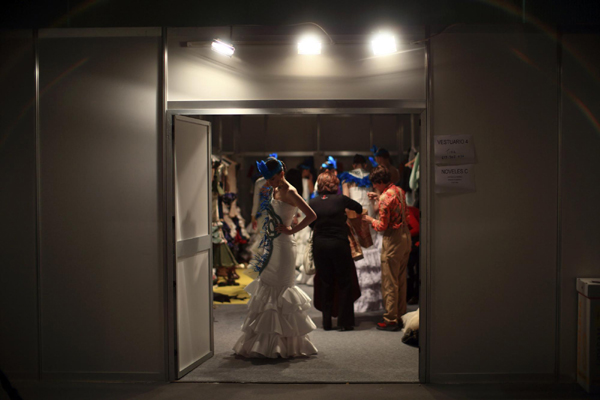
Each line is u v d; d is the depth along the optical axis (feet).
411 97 10.90
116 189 11.16
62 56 11.13
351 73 10.97
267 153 26.32
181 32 11.00
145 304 11.16
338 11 11.27
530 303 10.97
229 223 21.17
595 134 10.87
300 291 12.57
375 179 14.06
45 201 11.25
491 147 10.87
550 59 10.85
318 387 10.60
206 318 12.45
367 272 16.96
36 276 11.30
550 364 11.05
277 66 11.02
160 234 11.09
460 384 10.88
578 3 10.93
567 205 10.92
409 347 13.12
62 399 10.16
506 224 10.91
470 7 11.19
